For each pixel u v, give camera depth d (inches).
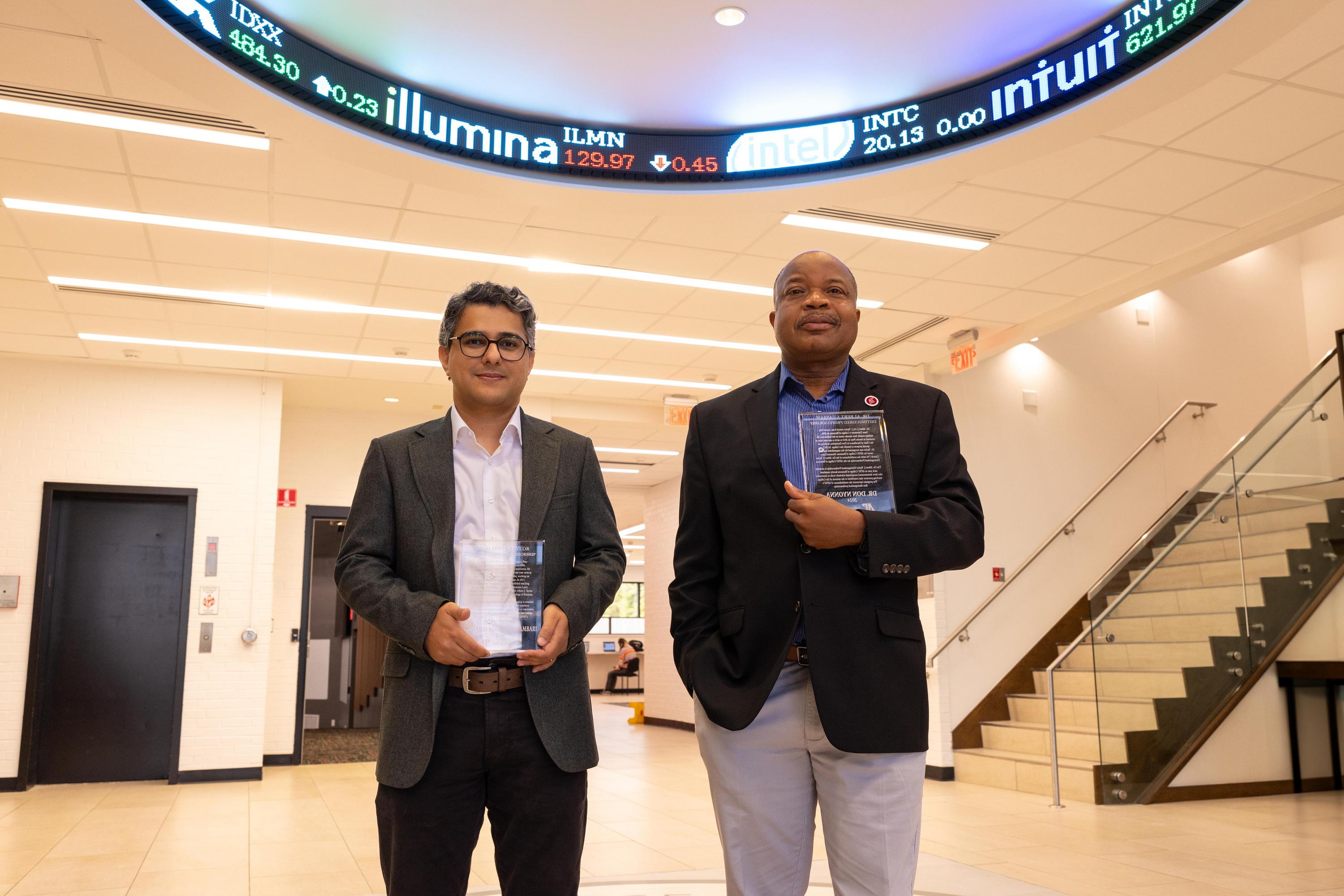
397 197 213.3
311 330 308.2
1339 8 148.9
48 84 169.0
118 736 338.6
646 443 461.7
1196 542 287.4
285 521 403.9
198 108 177.0
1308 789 278.4
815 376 79.7
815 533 69.0
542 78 187.6
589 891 179.0
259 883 191.0
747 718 71.7
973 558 72.7
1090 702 298.4
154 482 346.9
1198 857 197.6
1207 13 147.0
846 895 71.0
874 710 69.2
